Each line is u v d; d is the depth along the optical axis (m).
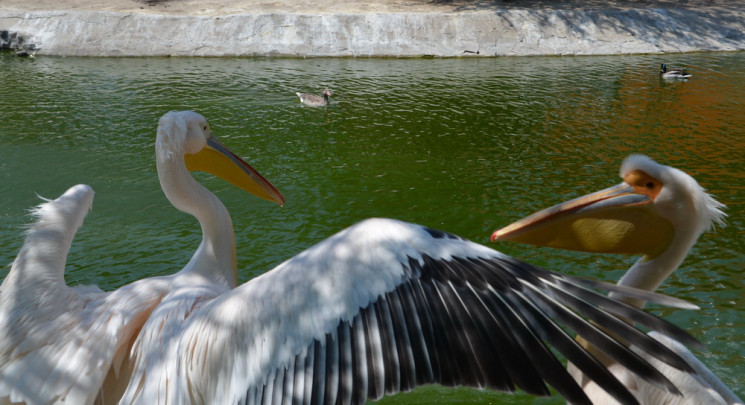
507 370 1.20
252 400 1.43
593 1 20.73
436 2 20.06
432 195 8.07
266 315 1.44
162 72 14.92
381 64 16.36
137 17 17.30
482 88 13.93
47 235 2.26
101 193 7.96
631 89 13.91
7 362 2.01
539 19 18.36
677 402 2.21
